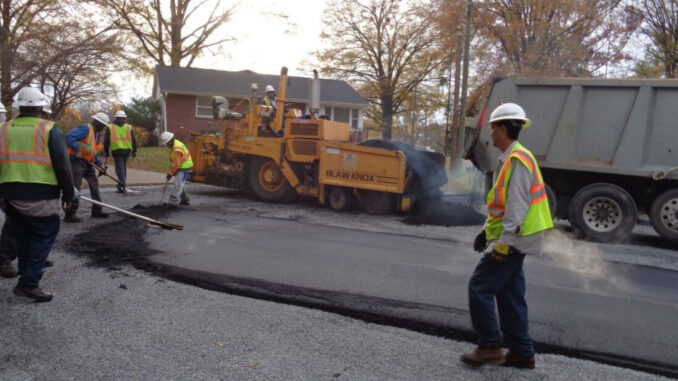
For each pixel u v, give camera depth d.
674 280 5.99
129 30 26.73
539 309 4.80
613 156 8.48
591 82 8.52
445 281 5.49
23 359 3.46
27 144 4.32
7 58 16.69
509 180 3.35
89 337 3.81
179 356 3.55
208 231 7.53
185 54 28.88
